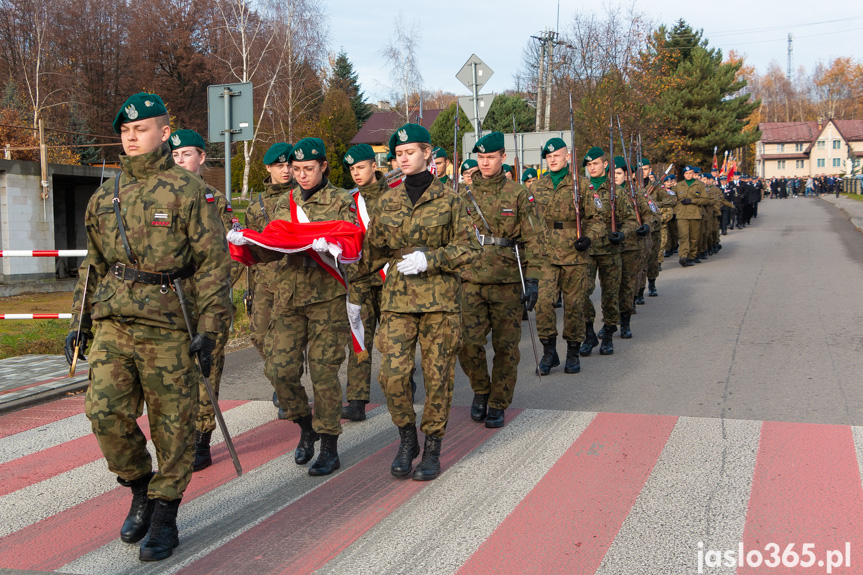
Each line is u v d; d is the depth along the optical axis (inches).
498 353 218.2
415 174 181.9
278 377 189.0
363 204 198.7
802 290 475.2
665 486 170.2
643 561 136.2
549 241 290.0
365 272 192.5
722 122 1792.6
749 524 149.3
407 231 180.1
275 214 207.5
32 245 658.2
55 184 763.4
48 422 245.0
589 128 1038.4
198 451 195.9
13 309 502.0
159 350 140.9
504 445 205.2
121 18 2143.2
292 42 1572.3
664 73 1242.6
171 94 2094.0
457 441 211.5
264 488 181.0
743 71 3464.6
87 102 1983.3
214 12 1920.5
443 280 180.7
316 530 155.6
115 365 140.8
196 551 148.0
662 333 363.3
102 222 142.9
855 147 3846.0
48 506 175.0
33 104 1537.9
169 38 2078.0
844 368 274.1
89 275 147.9
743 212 1081.4
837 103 4229.8
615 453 194.1
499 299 216.1
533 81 1593.3
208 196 146.1
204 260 143.4
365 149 255.8
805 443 194.7
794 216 1299.2
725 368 283.7
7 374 304.7
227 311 145.6
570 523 153.1
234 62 1615.4
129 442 143.7
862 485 166.1
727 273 586.6
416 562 139.3
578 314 289.0
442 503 166.7
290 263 188.5
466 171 386.3
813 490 164.2
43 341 373.4
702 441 200.1
